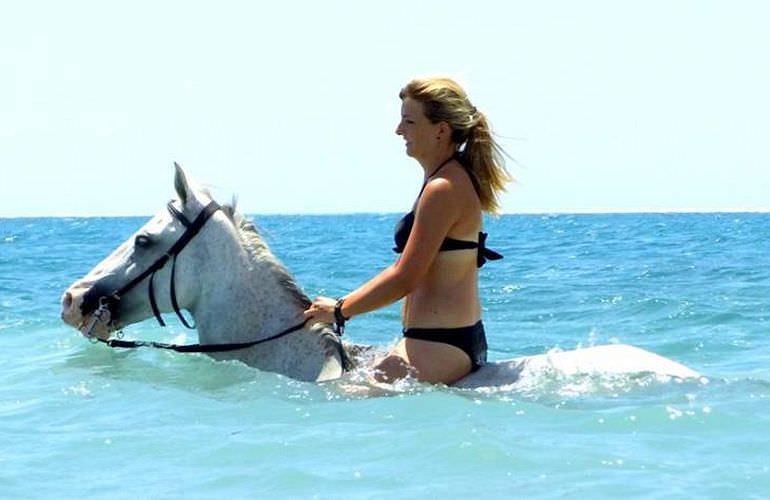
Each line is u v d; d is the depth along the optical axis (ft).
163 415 25.04
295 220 494.59
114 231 243.40
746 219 479.00
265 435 22.66
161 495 18.75
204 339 28.71
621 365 26.91
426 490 18.47
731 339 41.70
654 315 49.98
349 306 26.08
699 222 378.53
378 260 93.81
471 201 25.30
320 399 25.79
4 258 102.89
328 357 27.45
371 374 26.35
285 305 28.19
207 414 24.98
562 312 52.08
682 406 24.06
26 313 50.60
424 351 25.79
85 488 19.34
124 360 33.12
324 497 18.26
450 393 25.32
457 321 25.66
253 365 28.30
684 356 37.81
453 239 25.29
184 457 21.25
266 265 28.45
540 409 24.08
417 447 21.20
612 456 20.34
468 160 25.63
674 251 116.26
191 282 28.58
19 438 23.34
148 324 44.60
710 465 19.65
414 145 25.63
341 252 112.06
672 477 18.86
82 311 29.07
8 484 19.69
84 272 79.97
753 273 75.66
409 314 26.25
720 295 58.75
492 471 19.51
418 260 25.05
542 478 18.99
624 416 23.26
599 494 17.90
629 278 72.69
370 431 22.61
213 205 28.73
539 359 27.22
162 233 28.73
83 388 28.66
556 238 176.86
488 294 61.41
